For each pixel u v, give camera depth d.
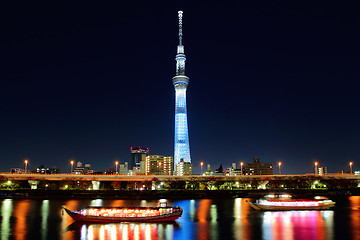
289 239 86.25
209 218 120.19
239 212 138.12
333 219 116.06
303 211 138.38
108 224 100.94
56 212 136.00
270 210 141.38
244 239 85.88
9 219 116.19
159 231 93.12
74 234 88.25
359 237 88.19
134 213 104.69
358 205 164.38
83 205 167.88
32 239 84.44
